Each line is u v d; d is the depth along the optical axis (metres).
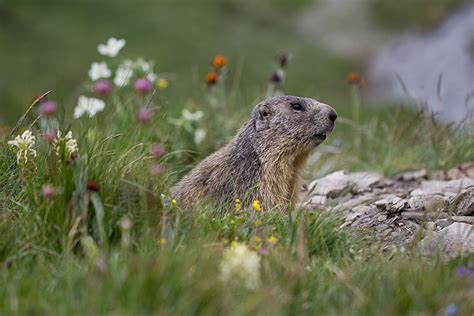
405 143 16.61
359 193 13.62
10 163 10.65
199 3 56.59
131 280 7.34
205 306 7.34
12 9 48.09
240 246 8.46
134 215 9.30
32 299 7.43
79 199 9.02
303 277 8.05
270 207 12.41
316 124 12.83
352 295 7.94
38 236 8.95
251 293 7.62
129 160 10.80
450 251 9.66
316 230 9.46
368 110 35.47
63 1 51.16
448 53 45.62
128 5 52.59
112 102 14.48
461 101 35.38
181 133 15.17
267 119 12.77
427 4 56.31
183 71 42.28
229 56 45.75
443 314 7.51
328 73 46.53
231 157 12.61
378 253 9.36
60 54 43.91
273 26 55.81
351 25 56.59
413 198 11.70
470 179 13.62
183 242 8.99
